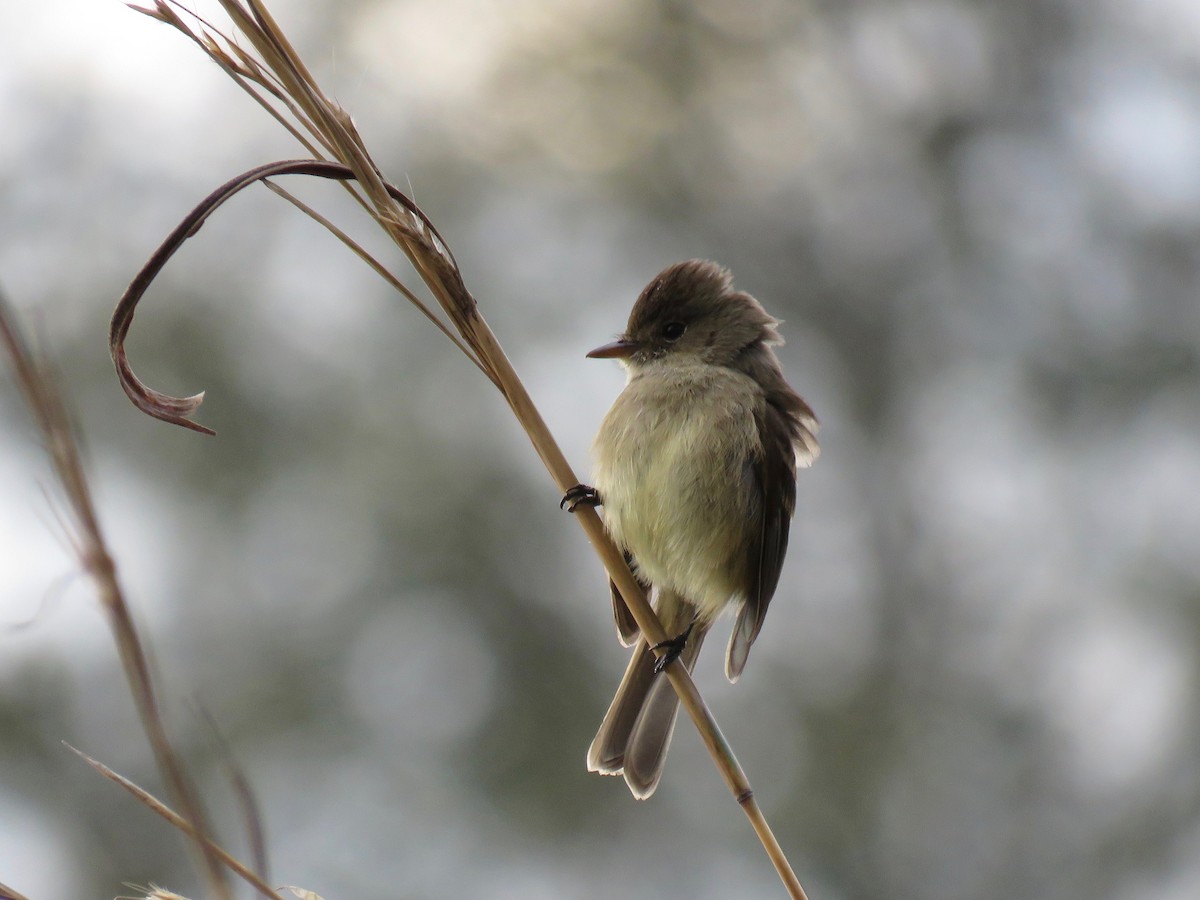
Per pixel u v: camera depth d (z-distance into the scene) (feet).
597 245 53.16
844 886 48.03
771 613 53.47
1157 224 57.21
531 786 42.83
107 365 43.50
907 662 54.08
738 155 57.00
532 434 14.82
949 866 48.83
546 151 53.26
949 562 55.52
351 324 46.60
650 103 54.65
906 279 59.57
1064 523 53.98
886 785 50.26
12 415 30.22
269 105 12.66
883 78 59.31
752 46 56.13
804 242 59.16
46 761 37.04
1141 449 54.19
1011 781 49.90
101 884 36.29
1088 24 58.65
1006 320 58.18
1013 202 59.47
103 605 7.14
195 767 37.73
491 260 50.72
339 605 42.73
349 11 50.11
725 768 14.08
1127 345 55.77
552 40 53.01
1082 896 47.47
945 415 58.59
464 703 43.04
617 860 43.50
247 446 43.83
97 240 45.32
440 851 40.81
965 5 58.29
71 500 7.20
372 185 13.01
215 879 7.27
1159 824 47.11
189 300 45.19
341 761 40.75
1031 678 51.52
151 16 12.00
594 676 44.73
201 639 41.47
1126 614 50.34
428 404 45.91
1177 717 48.01
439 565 43.80
